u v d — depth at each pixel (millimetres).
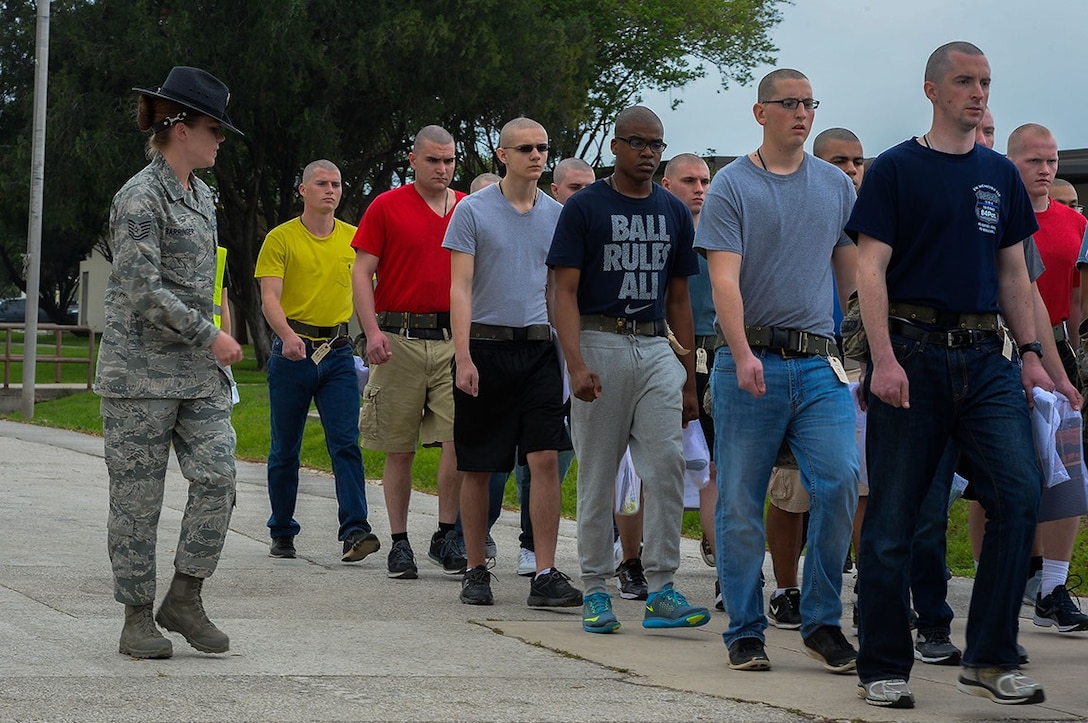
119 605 6621
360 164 35688
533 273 6977
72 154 31953
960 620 6930
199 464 5406
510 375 6910
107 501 11078
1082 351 6586
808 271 5555
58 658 5387
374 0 32125
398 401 8008
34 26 33062
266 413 18938
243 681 5059
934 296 4922
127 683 4969
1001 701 4852
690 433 7309
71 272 69562
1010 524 4855
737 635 5582
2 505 10602
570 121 35594
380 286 8172
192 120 5336
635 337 6270
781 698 5031
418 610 6832
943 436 4969
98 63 31719
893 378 4855
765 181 5547
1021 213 5102
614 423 6273
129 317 5328
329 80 31625
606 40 41156
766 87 5605
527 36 34219
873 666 4969
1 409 24484
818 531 5512
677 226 6379
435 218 8133
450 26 32594
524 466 8023
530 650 5824
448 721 4551
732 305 5398
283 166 34375
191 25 31328
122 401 5332
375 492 12578
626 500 7121
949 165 4980
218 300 7223
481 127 36062
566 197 8258
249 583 7602
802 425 5535
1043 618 6684
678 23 40906
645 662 5648
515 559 8891
